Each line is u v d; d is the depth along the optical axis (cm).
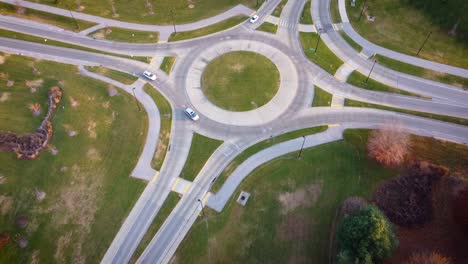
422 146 7469
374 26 9919
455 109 8188
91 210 6700
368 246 5378
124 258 6175
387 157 7044
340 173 7144
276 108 8294
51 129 7781
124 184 7044
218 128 7956
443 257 5638
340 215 6575
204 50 9512
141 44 9638
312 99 8456
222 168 7300
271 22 10181
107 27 10012
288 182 7038
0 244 6238
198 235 6394
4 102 8238
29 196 6856
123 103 8338
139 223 6562
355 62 9188
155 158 7438
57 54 9338
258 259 6109
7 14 10181
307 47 9538
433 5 9781
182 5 10625
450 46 9269
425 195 6688
